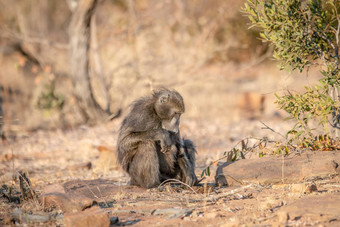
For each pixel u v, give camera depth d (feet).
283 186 29.50
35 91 85.71
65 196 26.16
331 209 23.24
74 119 77.87
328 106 30.45
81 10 73.72
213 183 33.40
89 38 76.38
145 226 23.16
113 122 74.95
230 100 88.17
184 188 31.89
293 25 31.24
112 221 23.82
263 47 86.74
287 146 33.04
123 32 94.79
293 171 30.53
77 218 22.54
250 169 31.22
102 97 85.05
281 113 78.02
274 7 31.09
